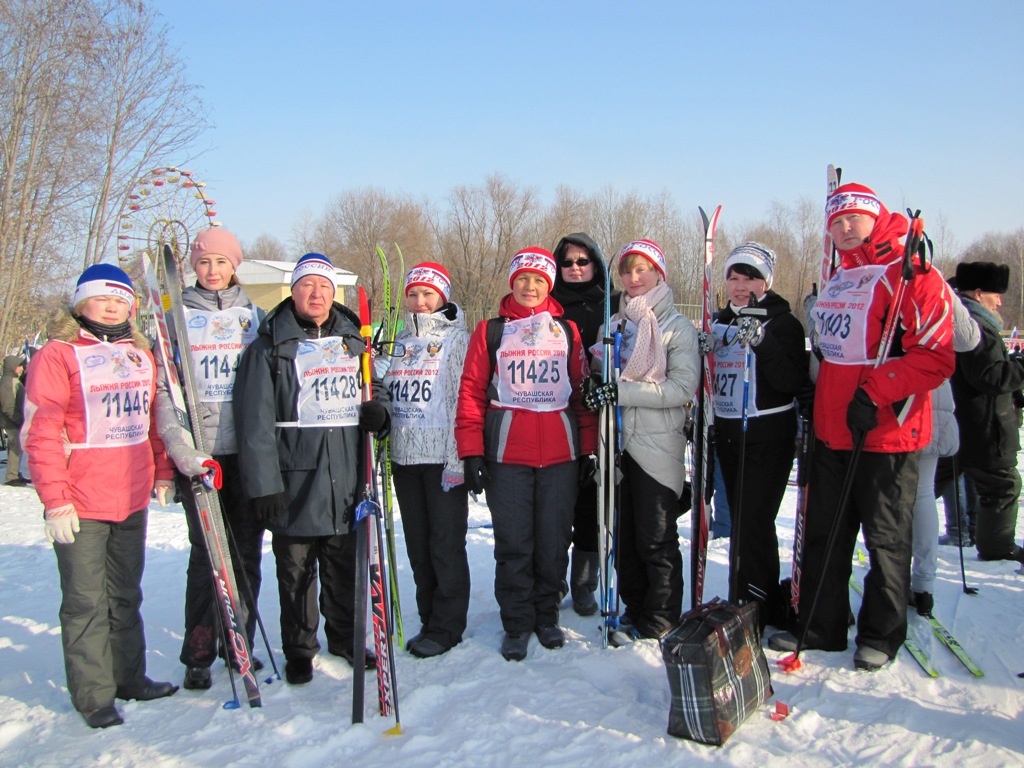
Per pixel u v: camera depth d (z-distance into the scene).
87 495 2.88
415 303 3.56
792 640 3.37
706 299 3.39
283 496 2.99
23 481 9.34
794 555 3.53
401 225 33.19
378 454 3.29
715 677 2.59
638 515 3.48
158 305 3.03
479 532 5.75
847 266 3.22
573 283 4.02
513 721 2.80
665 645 2.62
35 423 2.79
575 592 3.97
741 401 3.46
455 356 3.48
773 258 3.49
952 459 4.48
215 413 3.23
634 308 3.44
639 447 3.42
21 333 13.27
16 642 3.74
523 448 3.38
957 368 4.55
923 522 3.60
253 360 3.04
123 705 3.05
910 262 2.84
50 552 5.63
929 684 2.98
